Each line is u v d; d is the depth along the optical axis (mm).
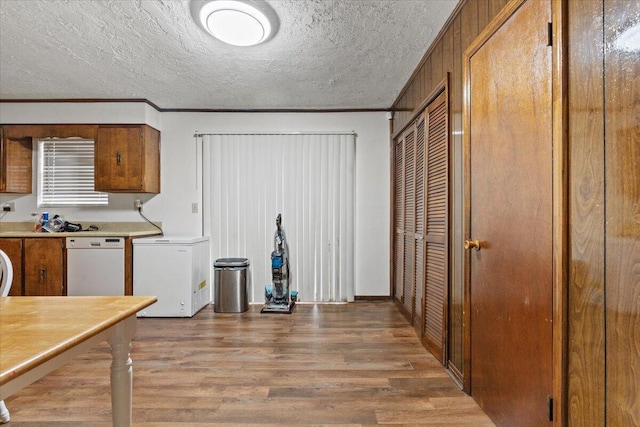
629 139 901
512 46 1447
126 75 3070
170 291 3469
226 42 2387
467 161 1885
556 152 1166
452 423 1670
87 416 1748
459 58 2021
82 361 2396
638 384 884
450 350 2188
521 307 1393
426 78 2678
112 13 2086
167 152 4078
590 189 1039
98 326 1049
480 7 1754
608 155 971
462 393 1940
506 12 1484
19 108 3729
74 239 3445
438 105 2373
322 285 4035
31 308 1239
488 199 1663
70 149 4047
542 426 1259
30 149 4008
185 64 2840
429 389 1990
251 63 2818
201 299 3768
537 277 1285
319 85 3322
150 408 1813
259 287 4031
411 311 3137
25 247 3439
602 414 997
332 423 1686
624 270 921
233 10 2023
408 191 3291
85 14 2098
